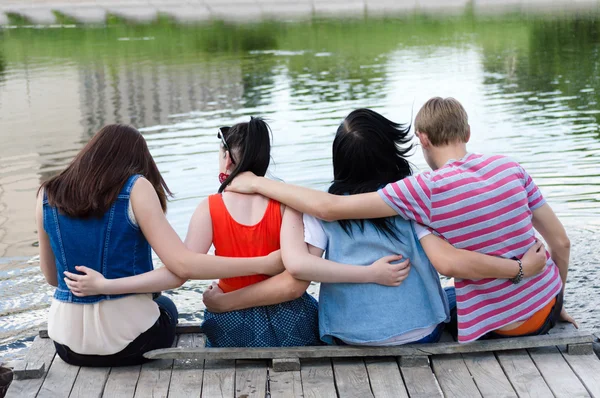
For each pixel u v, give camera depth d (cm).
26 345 411
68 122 1011
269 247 316
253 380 303
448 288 349
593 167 698
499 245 307
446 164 311
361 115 321
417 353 310
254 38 2052
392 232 311
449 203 302
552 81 1233
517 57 1546
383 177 320
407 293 313
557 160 729
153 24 2516
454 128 313
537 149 777
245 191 317
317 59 1602
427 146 321
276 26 2352
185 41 2023
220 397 291
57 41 2100
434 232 308
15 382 301
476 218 303
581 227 546
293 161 745
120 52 1827
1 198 674
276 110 1036
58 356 323
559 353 318
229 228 314
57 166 786
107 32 2302
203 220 316
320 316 320
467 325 312
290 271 302
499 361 313
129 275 304
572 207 589
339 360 316
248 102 1109
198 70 1481
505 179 307
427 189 302
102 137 304
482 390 292
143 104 1128
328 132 873
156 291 304
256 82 1305
